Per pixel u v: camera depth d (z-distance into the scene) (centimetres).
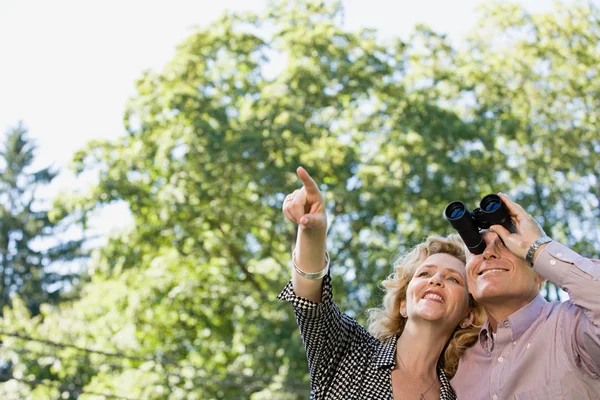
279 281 1788
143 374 1694
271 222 1795
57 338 1817
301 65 1789
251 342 1727
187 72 1839
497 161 1791
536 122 1942
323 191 1723
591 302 330
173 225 1792
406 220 1742
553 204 1855
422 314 377
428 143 1714
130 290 1822
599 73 1991
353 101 1845
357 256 1673
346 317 382
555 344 348
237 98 1859
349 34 1867
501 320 369
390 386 369
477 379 379
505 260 368
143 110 1830
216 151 1705
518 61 1973
